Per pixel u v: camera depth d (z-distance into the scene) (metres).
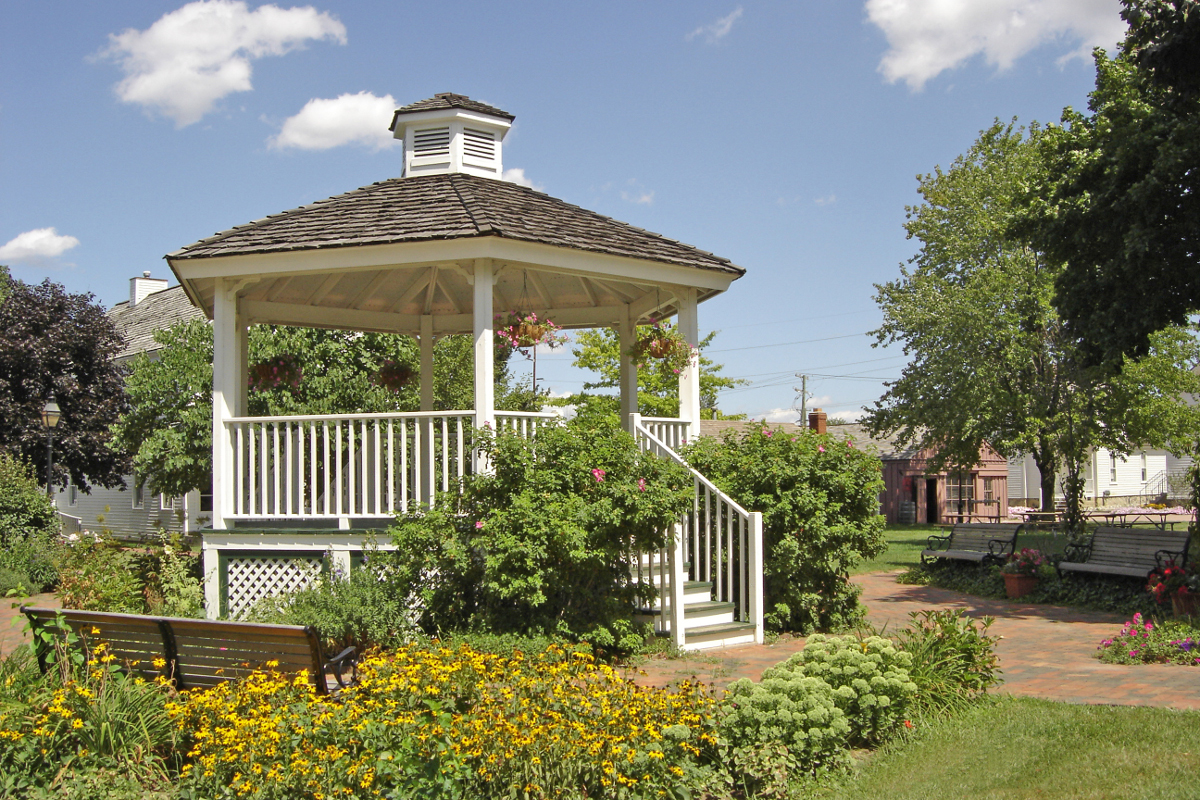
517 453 7.56
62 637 5.67
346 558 8.70
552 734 4.33
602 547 7.50
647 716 4.70
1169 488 46.44
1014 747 5.04
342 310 11.59
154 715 5.07
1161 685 6.48
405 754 4.29
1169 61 11.12
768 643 8.47
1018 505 45.81
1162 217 11.83
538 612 7.56
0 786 4.52
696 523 9.02
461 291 11.91
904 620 10.23
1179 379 26.33
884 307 29.12
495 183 10.88
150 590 9.61
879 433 31.61
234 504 9.33
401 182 10.66
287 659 5.23
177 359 17.42
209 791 4.49
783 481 9.00
